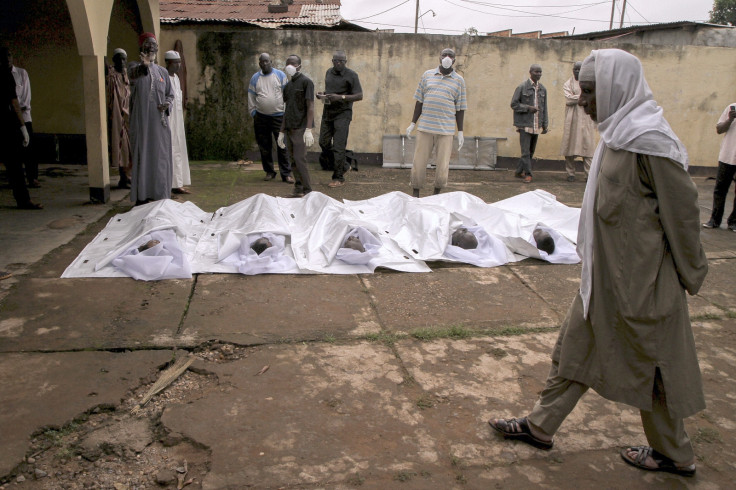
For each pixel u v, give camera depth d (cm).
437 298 454
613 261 236
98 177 696
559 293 476
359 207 649
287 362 347
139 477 250
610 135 236
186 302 423
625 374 241
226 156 1079
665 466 262
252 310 416
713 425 301
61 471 252
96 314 397
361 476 253
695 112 1116
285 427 285
